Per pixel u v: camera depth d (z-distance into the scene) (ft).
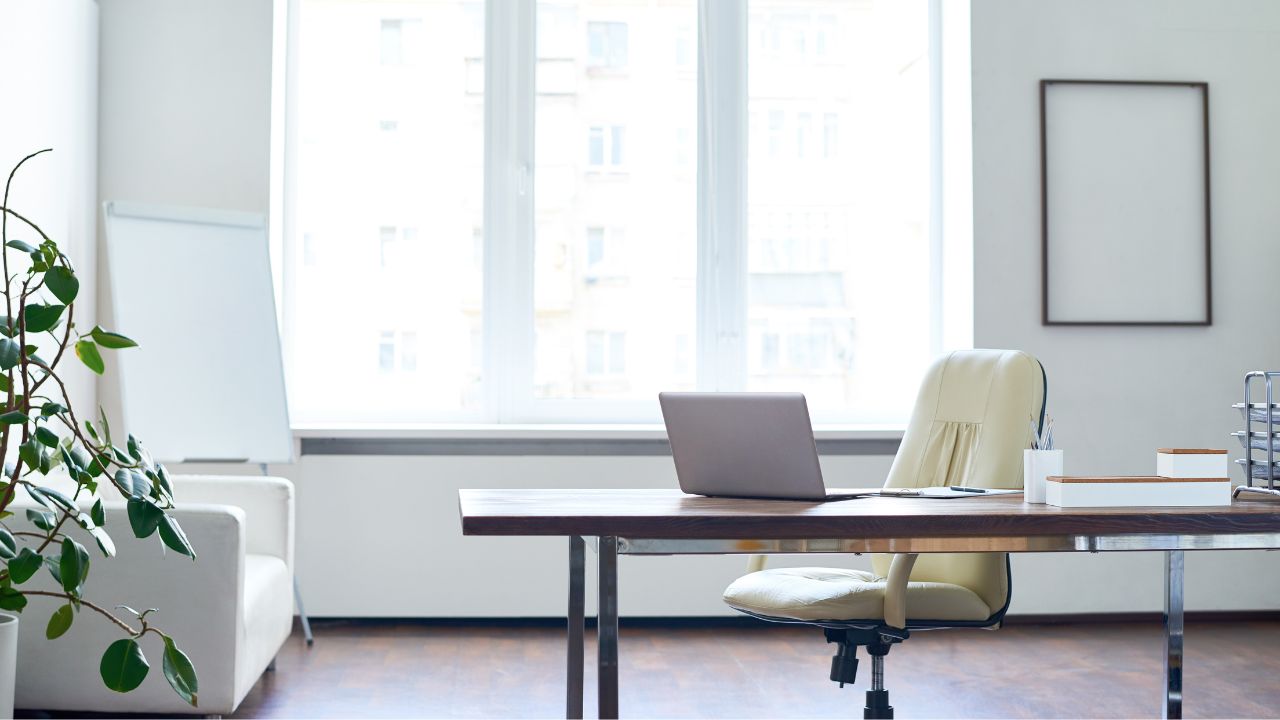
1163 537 6.20
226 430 12.06
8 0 10.45
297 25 13.94
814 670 11.34
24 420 7.49
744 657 11.89
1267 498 7.09
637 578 13.38
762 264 14.44
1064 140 13.64
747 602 7.66
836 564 13.38
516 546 13.29
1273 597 13.85
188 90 13.10
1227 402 13.75
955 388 8.28
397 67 14.05
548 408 14.10
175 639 8.64
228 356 12.14
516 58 14.06
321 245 13.98
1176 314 13.73
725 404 6.88
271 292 12.42
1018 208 13.60
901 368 14.55
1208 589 13.79
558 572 13.33
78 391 12.23
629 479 13.46
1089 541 6.14
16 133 10.66
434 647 12.19
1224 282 13.80
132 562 8.65
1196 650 12.19
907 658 11.85
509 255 14.05
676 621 13.56
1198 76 13.80
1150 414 13.69
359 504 13.19
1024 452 6.95
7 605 7.58
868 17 14.55
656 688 10.65
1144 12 13.74
